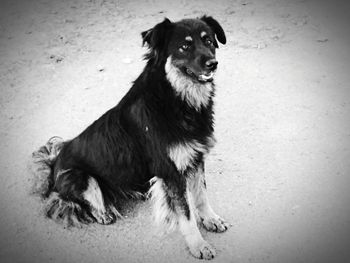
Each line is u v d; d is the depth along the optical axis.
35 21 2.76
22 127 1.83
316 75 2.00
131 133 1.23
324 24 2.44
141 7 2.86
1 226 1.36
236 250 1.21
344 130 1.65
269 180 1.46
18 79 2.17
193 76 1.17
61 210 1.34
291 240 1.23
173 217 1.20
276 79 2.00
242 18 2.57
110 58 2.29
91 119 1.85
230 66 2.12
